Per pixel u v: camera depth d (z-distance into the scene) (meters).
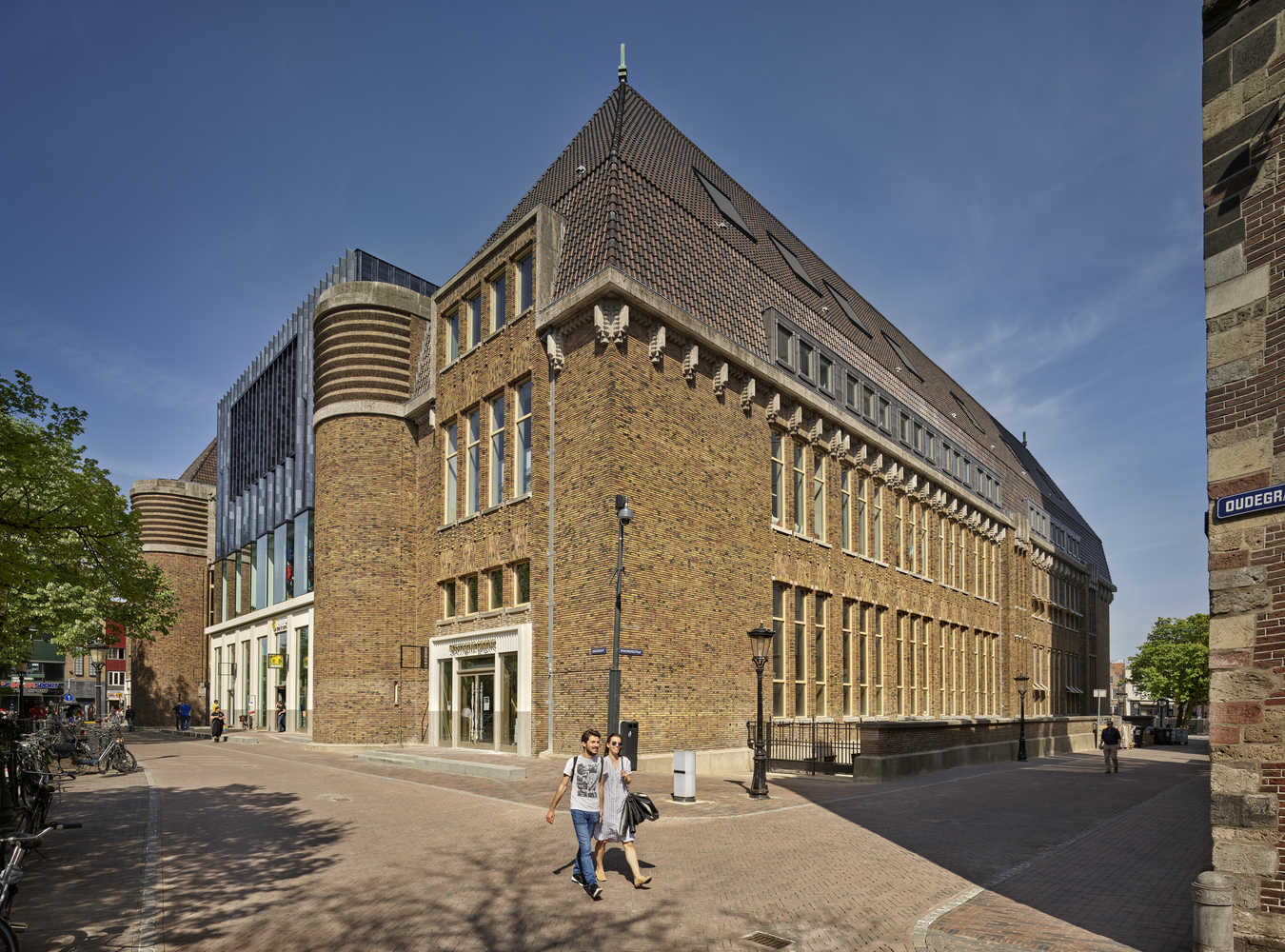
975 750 28.70
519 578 22.94
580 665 20.20
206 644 50.38
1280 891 6.75
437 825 12.65
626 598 19.73
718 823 13.20
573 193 23.59
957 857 11.42
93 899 8.77
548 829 12.32
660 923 8.05
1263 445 7.35
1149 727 64.88
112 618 38.03
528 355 22.77
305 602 34.75
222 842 11.52
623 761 9.43
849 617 29.59
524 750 21.28
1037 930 8.05
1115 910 8.77
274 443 40.62
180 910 8.41
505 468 23.62
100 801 15.11
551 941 7.55
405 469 28.34
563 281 21.91
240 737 32.47
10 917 8.16
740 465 23.94
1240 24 7.94
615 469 19.98
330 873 9.80
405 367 28.81
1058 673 53.44
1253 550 7.28
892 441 32.72
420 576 27.59
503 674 23.05
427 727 26.41
